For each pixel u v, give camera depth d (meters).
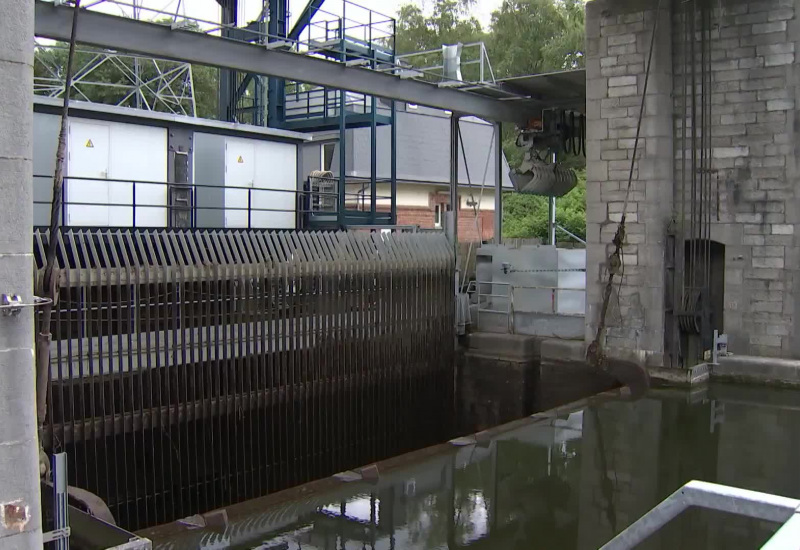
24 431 2.99
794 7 10.95
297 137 15.67
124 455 9.73
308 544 5.68
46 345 4.20
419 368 14.05
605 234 12.48
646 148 12.01
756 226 11.39
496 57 37.44
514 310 14.94
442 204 31.23
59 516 3.67
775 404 10.09
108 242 10.08
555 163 17.45
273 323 11.55
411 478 7.25
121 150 13.09
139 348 9.88
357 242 12.99
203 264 10.65
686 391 10.90
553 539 5.88
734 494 2.14
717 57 11.59
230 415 10.98
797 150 11.02
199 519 6.02
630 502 6.66
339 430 12.55
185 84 23.86
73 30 4.28
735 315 11.62
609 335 12.46
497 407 14.48
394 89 13.59
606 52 12.30
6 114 2.83
